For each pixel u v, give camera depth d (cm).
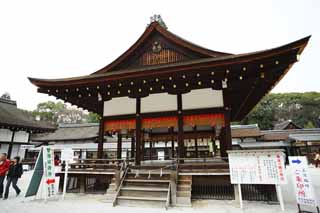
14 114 2094
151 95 987
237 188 706
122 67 1111
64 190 831
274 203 714
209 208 659
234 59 758
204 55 991
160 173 811
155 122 948
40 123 2238
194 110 907
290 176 1608
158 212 620
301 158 623
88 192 940
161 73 852
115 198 723
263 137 3438
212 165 789
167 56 1045
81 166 993
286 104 6238
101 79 918
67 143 3372
